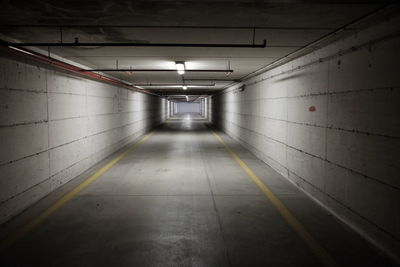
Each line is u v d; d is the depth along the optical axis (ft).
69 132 21.35
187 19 11.59
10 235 12.51
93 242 11.98
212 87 52.49
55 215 14.75
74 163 22.24
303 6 9.93
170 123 87.30
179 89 57.57
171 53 19.13
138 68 26.05
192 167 25.93
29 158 15.89
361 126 12.48
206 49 17.74
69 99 21.39
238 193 18.47
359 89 12.60
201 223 13.92
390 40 10.57
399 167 10.21
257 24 12.25
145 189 19.21
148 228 13.33
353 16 10.90
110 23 12.15
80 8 10.23
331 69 15.16
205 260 10.66
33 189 16.33
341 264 10.41
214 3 9.72
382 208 11.17
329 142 15.40
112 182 20.88
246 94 37.14
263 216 14.79
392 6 9.73
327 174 15.65
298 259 10.75
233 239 12.31
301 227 13.51
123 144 38.68
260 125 29.99
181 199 17.28
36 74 16.65
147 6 10.02
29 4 9.84
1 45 12.82
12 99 14.29
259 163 27.91
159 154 32.73
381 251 11.21
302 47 16.56
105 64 23.63
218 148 37.37
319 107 16.56
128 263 10.46
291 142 21.03
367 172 12.09
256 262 10.54
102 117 29.50
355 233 12.85
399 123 10.18
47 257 10.81
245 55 19.63
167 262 10.52
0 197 13.42
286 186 20.08
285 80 22.43
